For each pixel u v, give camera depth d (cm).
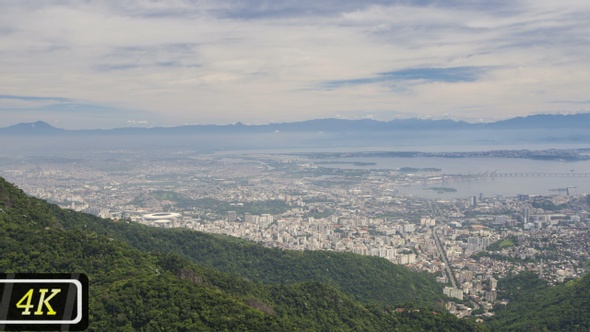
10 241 14625
